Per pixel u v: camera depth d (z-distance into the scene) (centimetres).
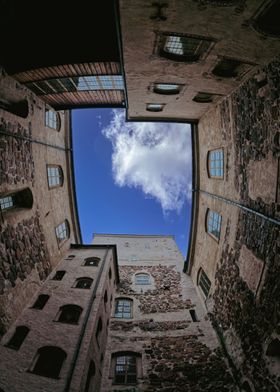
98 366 916
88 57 892
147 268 1714
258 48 697
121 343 1107
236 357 927
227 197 1119
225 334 1048
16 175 994
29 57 906
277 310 718
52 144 1366
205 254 1380
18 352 757
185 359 1026
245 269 935
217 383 921
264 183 823
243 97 940
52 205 1344
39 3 789
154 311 1314
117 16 620
